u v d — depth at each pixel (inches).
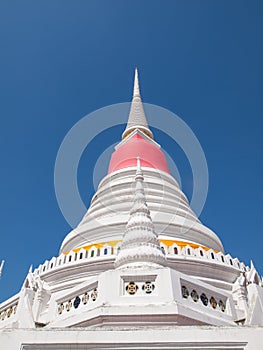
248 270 1047.6
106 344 395.2
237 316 818.8
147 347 392.2
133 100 1978.3
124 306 589.3
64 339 402.0
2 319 872.3
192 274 949.8
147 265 713.0
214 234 1257.4
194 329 403.2
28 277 925.8
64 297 721.0
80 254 1003.3
